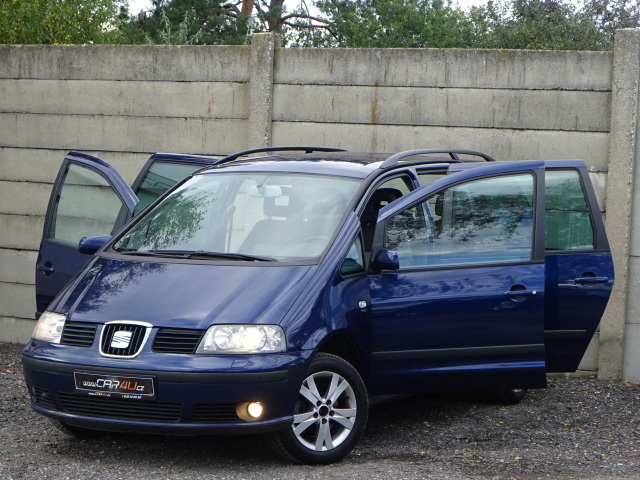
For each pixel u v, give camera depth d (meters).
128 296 5.14
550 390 7.53
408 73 8.33
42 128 9.45
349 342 5.41
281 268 5.22
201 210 5.92
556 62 7.96
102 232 6.92
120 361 4.86
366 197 5.73
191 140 8.97
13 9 16.08
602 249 6.50
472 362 5.73
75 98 9.33
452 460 5.23
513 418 6.49
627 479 4.89
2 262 9.64
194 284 5.14
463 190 5.91
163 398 4.79
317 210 5.65
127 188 6.70
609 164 7.84
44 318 5.31
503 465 5.13
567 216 6.61
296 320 4.97
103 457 5.22
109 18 18.28
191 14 32.44
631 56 7.75
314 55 8.58
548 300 6.33
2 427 5.94
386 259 5.39
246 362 4.79
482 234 5.86
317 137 8.61
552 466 5.14
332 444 5.15
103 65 9.22
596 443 5.77
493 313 5.74
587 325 6.40
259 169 6.11
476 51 8.15
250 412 4.82
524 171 6.06
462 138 8.22
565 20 22.06
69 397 5.03
